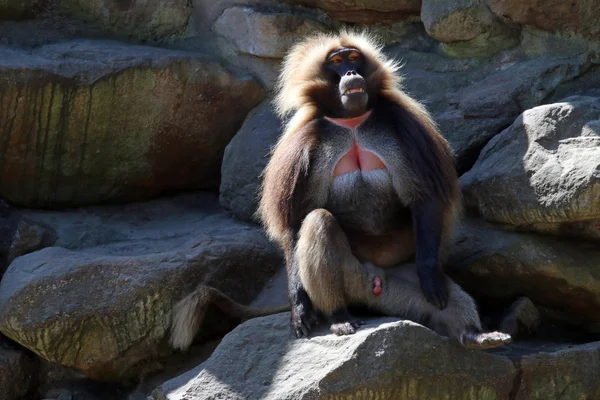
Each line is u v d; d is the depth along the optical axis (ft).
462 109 70.64
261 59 78.64
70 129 74.08
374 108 60.54
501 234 63.46
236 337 57.26
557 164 60.13
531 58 71.72
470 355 53.83
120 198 79.56
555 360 55.62
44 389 68.28
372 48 62.49
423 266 56.90
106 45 76.84
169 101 76.07
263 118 77.46
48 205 77.25
